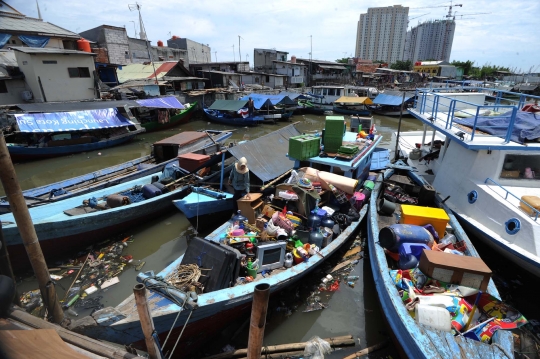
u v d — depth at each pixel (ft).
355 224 27.14
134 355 12.12
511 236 21.84
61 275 24.41
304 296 22.63
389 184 32.22
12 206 14.49
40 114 55.16
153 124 81.00
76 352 11.07
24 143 57.11
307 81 175.42
